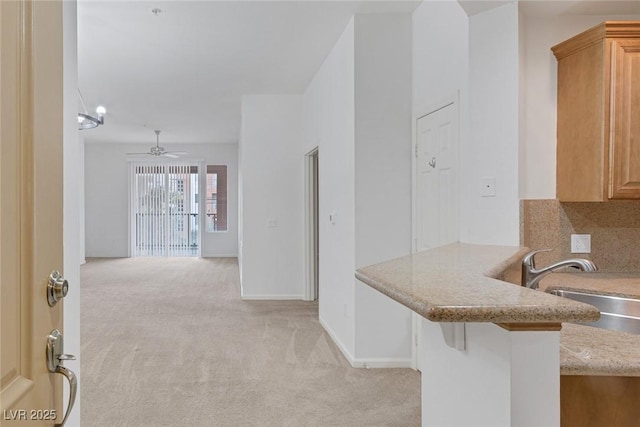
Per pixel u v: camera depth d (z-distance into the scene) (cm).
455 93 284
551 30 252
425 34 327
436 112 312
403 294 99
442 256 186
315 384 318
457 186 285
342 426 258
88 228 1083
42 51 93
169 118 760
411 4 335
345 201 381
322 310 479
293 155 612
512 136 245
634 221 249
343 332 390
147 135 955
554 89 252
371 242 351
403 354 355
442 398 143
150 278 774
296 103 610
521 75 246
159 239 1099
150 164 1092
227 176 1102
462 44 276
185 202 1100
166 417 268
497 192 252
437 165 312
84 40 398
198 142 1071
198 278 776
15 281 82
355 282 353
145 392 304
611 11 247
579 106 237
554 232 249
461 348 123
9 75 80
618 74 223
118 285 707
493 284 109
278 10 341
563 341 127
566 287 209
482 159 259
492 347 106
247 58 452
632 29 221
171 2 325
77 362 150
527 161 250
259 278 611
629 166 224
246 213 611
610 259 249
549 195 250
